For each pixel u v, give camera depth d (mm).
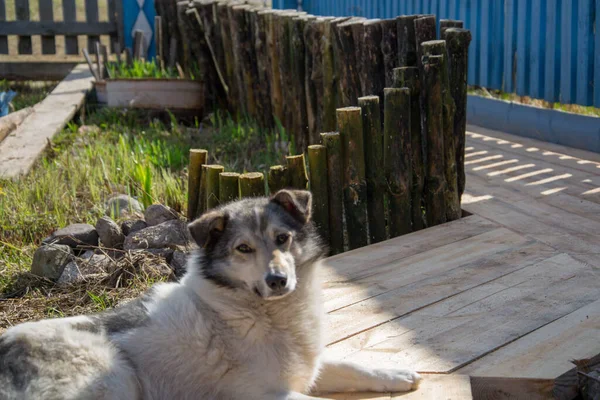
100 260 2455
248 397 1680
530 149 3523
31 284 2418
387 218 2719
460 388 1726
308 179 2633
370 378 1757
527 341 1896
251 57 4059
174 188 2938
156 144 3736
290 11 3771
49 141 3688
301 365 1712
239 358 1679
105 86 4484
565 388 1773
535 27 3584
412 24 2773
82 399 1564
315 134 3412
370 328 1983
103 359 1611
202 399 1687
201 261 1743
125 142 3639
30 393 1545
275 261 1687
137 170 3090
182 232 2547
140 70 4844
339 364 1771
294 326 1714
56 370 1571
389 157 2611
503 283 2191
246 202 1834
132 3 5746
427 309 2068
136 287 2324
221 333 1680
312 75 3309
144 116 4367
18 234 2736
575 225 2574
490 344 1889
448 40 2648
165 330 1669
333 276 2293
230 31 4246
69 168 3303
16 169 3277
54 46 5781
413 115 2650
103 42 6105
